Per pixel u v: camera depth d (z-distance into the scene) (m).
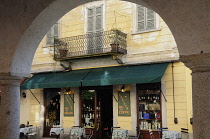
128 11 10.66
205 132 3.38
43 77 12.11
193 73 3.60
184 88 9.27
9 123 4.63
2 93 4.74
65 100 11.82
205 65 3.45
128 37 10.55
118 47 10.03
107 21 11.12
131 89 10.30
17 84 4.87
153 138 9.72
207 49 3.42
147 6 3.91
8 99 4.70
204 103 3.43
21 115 12.90
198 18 3.37
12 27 4.64
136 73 9.60
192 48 3.53
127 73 9.84
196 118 3.48
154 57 9.89
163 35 9.80
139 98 10.22
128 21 10.62
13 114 4.70
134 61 10.27
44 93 12.54
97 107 11.33
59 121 11.95
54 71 12.12
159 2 3.61
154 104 9.91
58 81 10.96
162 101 9.67
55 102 12.21
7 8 4.63
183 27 3.51
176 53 9.45
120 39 10.24
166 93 9.61
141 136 9.99
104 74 10.33
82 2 4.56
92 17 11.51
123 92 10.46
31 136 11.99
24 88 11.76
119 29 10.78
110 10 11.10
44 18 4.59
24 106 12.87
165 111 9.57
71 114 11.59
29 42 4.84
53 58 11.31
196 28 3.42
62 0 4.29
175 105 9.38
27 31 4.58
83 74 10.96
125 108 10.34
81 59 11.05
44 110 12.44
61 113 11.85
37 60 12.77
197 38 3.45
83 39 11.51
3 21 4.69
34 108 12.61
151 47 10.02
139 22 10.38
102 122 11.48
